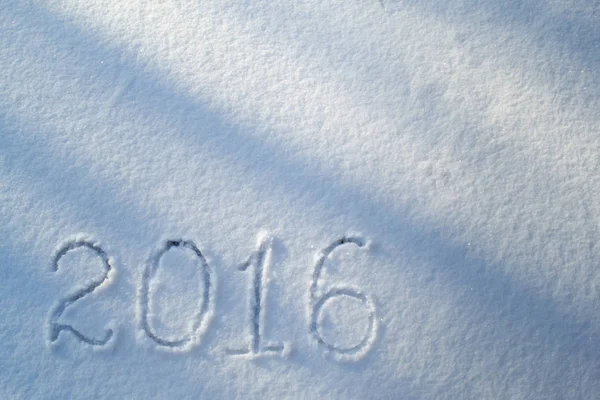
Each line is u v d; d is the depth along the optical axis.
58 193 1.80
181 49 1.87
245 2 1.90
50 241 1.79
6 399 1.73
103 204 1.80
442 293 1.79
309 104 1.85
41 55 1.86
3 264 1.78
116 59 1.86
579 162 1.84
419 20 1.90
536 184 1.83
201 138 1.83
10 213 1.79
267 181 1.82
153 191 1.81
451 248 1.81
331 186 1.82
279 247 1.80
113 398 1.74
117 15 1.88
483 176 1.83
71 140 1.83
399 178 1.83
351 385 1.76
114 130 1.83
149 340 1.76
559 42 1.89
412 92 1.86
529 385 1.76
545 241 1.81
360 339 1.77
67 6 1.88
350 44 1.88
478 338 1.78
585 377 1.77
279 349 1.77
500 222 1.82
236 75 1.86
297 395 1.75
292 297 1.78
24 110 1.83
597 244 1.81
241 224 1.80
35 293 1.77
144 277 1.78
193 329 1.77
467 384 1.76
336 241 1.80
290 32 1.89
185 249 1.79
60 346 1.75
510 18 1.90
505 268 1.80
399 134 1.84
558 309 1.79
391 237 1.81
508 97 1.87
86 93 1.85
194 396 1.75
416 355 1.77
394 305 1.78
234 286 1.78
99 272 1.78
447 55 1.88
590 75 1.88
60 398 1.74
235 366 1.76
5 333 1.75
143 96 1.85
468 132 1.85
